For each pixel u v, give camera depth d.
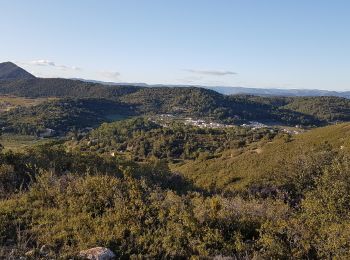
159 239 7.64
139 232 7.84
